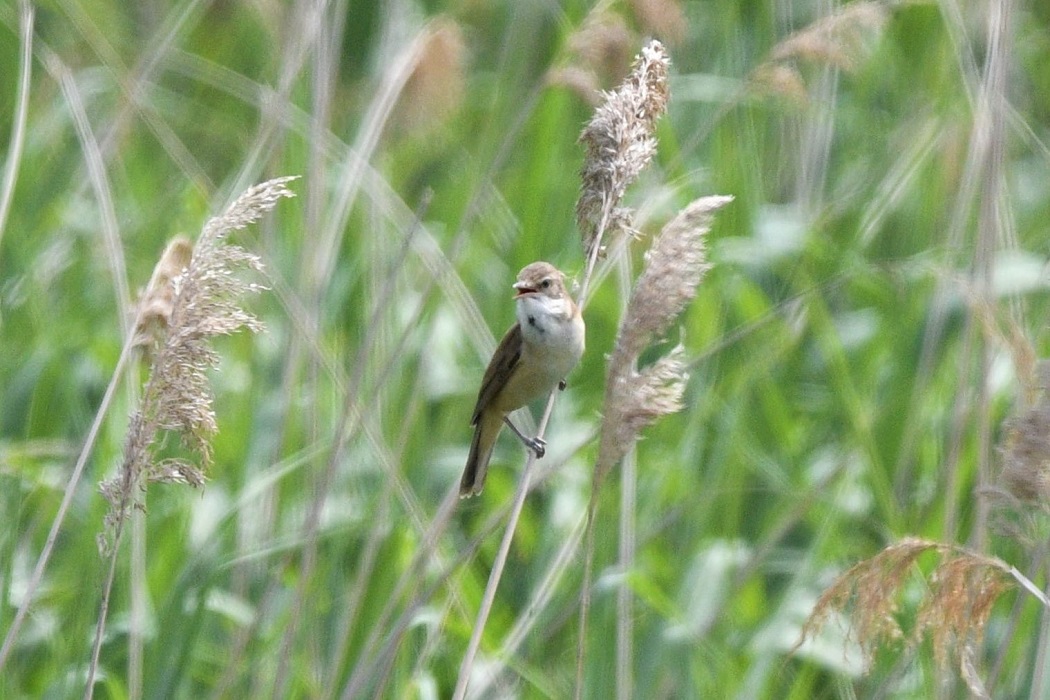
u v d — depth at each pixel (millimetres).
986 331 8852
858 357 11312
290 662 8523
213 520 10094
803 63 12445
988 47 9672
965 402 9383
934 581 6316
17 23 13414
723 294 11117
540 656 9211
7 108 13867
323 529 9367
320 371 10805
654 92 7348
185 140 14906
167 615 8289
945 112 12039
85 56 15406
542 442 8008
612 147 7266
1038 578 7906
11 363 10867
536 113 12602
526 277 8664
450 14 13992
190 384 6371
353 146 11117
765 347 10914
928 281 10891
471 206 10039
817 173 12164
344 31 13430
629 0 11195
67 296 11945
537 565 9703
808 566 9219
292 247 11016
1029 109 15148
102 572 8852
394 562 9016
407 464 10141
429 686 8547
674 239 6254
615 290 11422
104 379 11469
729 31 12742
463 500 10586
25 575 9680
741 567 9758
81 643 8570
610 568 8867
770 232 11305
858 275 11094
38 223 12469
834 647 9031
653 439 10609
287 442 10227
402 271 11625
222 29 15797
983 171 9672
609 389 6270
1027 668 8344
